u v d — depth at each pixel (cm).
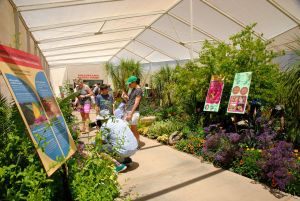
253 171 455
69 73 2108
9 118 317
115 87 1473
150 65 2108
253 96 631
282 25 989
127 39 1598
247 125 632
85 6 875
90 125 504
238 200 377
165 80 1335
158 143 746
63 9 848
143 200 382
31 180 230
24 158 284
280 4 866
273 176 410
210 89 653
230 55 698
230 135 559
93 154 346
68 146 304
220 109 708
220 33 1244
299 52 544
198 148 616
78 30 1152
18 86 245
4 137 298
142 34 1520
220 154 525
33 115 249
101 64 2177
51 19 912
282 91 542
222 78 634
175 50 1672
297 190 390
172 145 705
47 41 1209
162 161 568
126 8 1012
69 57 1809
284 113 566
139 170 513
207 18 1133
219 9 1034
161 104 1237
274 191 403
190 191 411
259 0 888
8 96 552
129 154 502
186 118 834
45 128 255
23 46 820
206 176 471
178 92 800
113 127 479
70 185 304
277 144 502
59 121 309
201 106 787
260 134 564
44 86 308
